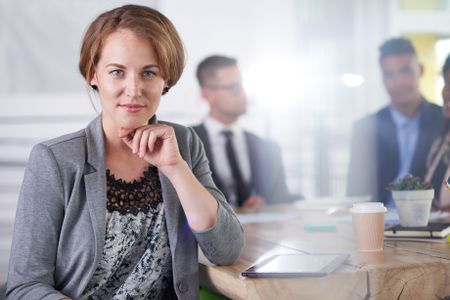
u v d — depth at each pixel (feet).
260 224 6.80
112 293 4.68
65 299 4.17
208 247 4.59
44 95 13.91
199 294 4.89
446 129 10.30
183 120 14.44
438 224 5.58
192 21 14.47
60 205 4.49
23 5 13.74
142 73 4.45
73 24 13.94
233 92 11.44
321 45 15.19
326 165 14.90
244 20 14.80
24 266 4.36
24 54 13.79
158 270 4.74
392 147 11.05
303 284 4.05
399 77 11.05
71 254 4.48
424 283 4.32
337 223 6.61
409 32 16.02
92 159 4.54
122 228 4.59
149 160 4.62
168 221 4.68
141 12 4.50
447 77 10.30
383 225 4.92
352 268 4.27
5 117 13.78
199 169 5.14
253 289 3.99
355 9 15.38
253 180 11.33
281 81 14.90
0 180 13.74
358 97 15.37
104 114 4.67
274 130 14.89
